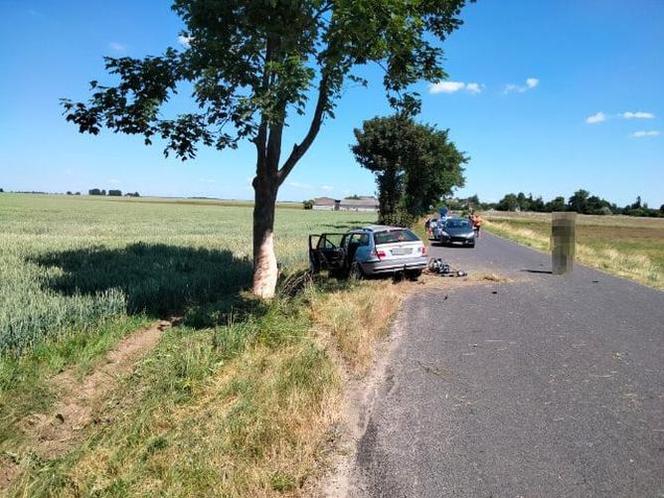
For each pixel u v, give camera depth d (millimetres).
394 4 7547
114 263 13336
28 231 28328
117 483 3816
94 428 4727
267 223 10141
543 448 4273
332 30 7832
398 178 46656
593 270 17078
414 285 13031
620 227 84938
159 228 34688
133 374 5781
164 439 4344
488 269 16828
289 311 8430
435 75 10656
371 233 13547
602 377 6000
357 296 10328
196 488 3727
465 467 3984
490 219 96000
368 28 7676
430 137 46375
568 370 6258
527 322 8883
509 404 5207
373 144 44188
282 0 6941
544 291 12297
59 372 5793
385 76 10961
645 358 6754
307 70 7141
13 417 4719
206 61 7320
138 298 8672
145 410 4855
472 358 6770
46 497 3812
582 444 4336
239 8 7332
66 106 8922
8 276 10070
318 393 5195
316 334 7332
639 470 3916
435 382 5863
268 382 5332
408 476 3871
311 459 4105
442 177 55406
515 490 3662
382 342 7582
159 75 8961
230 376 5688
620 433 4539
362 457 4172
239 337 6797
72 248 16375
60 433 4695
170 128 9359
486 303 10703
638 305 10500
